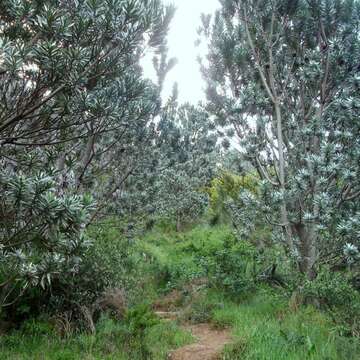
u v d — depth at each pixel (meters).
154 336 6.68
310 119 9.18
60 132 5.36
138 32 4.53
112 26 4.34
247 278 9.25
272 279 9.30
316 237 8.19
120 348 6.22
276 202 7.96
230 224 16.98
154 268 11.59
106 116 4.98
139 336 6.59
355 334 5.92
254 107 9.27
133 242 11.56
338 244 7.82
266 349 5.55
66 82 4.30
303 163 9.00
